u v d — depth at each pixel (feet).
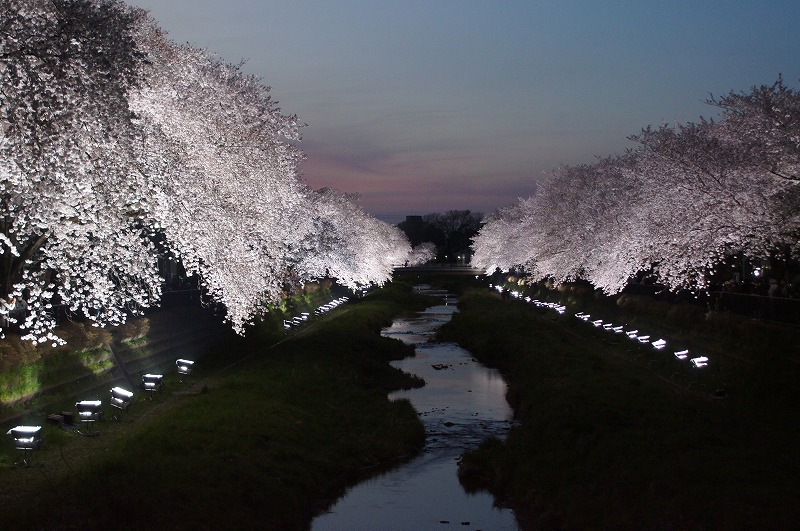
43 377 64.64
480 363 130.11
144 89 64.44
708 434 60.08
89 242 56.03
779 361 75.05
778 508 44.96
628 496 51.34
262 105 87.45
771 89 83.51
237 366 102.22
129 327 87.86
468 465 66.90
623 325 134.00
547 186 201.26
